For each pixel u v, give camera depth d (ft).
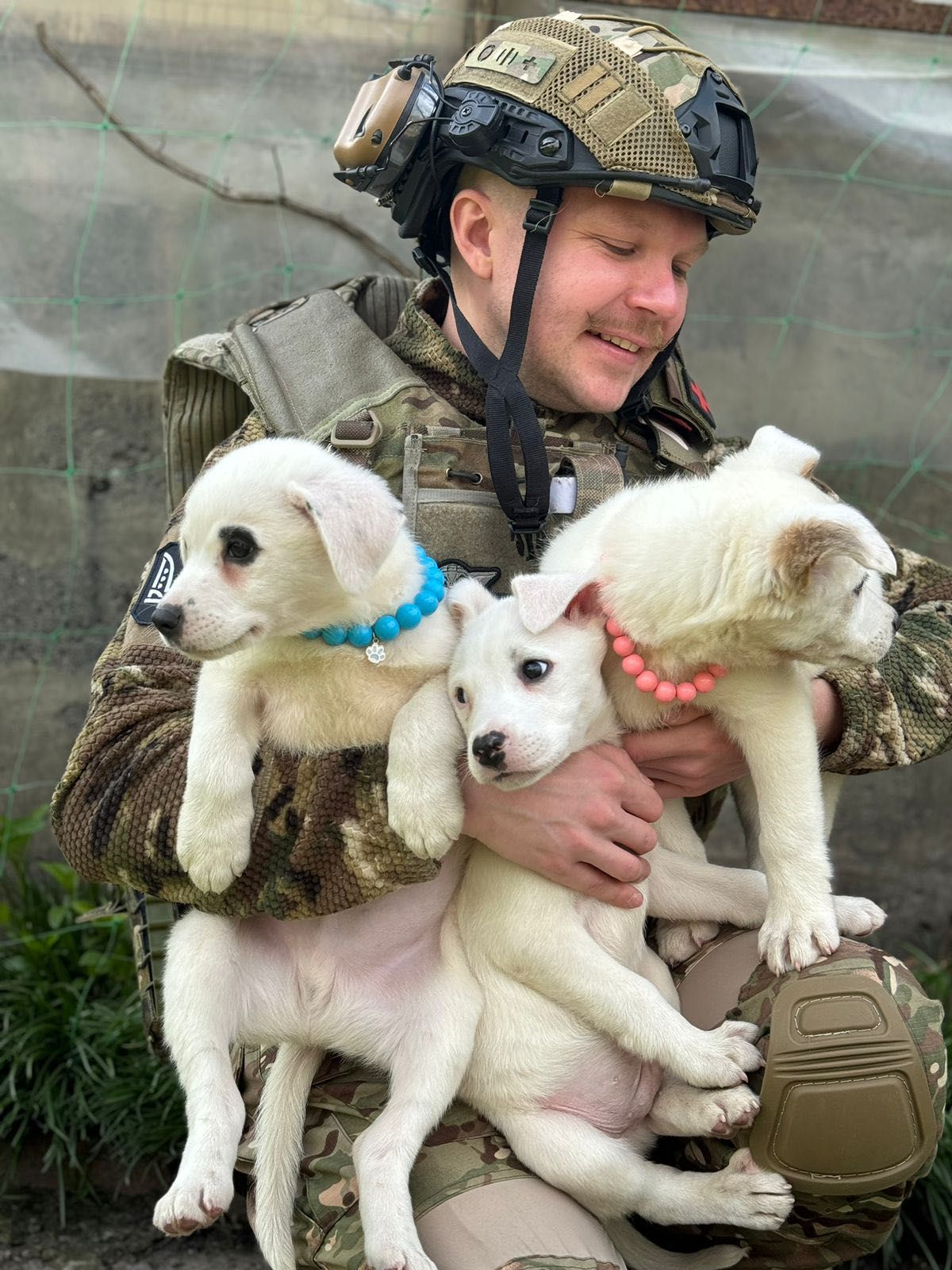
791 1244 6.81
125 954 11.44
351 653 6.82
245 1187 10.19
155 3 11.27
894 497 12.65
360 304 8.95
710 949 7.23
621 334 7.77
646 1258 7.06
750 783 8.18
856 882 12.91
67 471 12.28
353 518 6.32
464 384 8.02
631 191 7.26
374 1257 6.01
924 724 7.61
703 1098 6.52
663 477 8.32
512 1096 6.73
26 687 12.45
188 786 6.50
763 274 12.23
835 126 11.88
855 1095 6.31
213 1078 6.52
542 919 6.79
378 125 7.64
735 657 6.77
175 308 11.85
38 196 11.43
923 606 8.43
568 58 7.43
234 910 6.56
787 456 7.30
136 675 7.32
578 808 6.68
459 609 7.13
